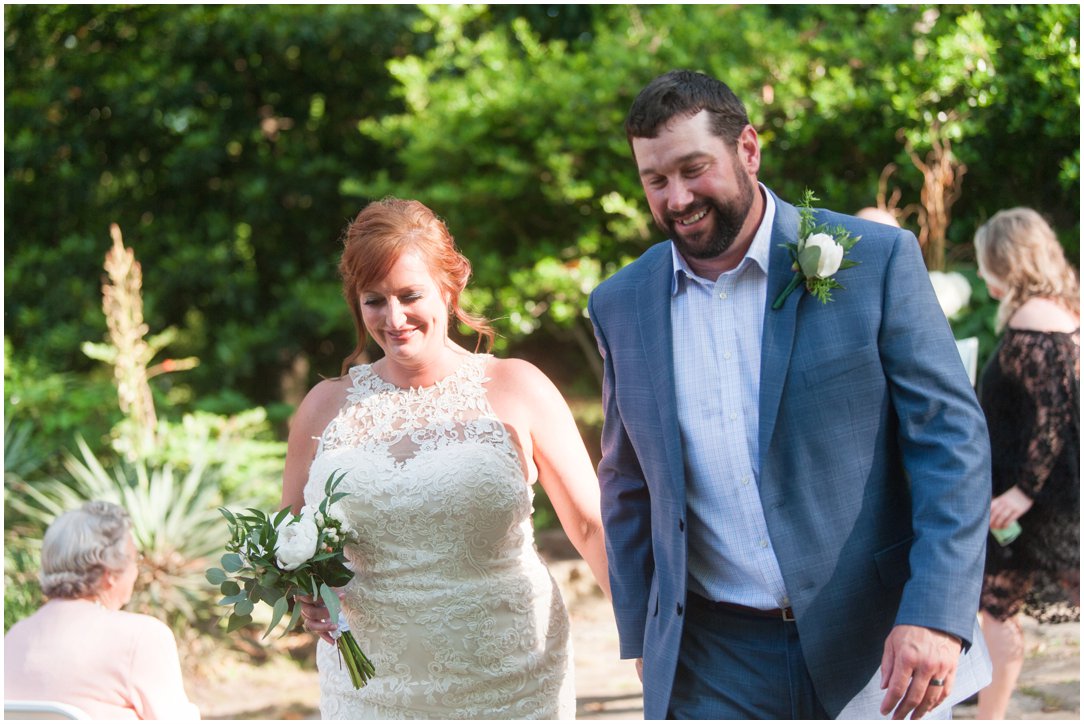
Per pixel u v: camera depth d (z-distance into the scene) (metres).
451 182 6.83
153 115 8.29
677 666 2.28
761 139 6.11
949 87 5.82
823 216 2.23
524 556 2.54
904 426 2.09
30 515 5.52
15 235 8.61
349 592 2.47
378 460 2.44
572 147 6.47
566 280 6.34
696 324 2.24
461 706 2.45
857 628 2.13
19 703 2.56
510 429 2.50
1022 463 3.42
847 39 6.27
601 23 7.02
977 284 5.48
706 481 2.21
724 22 6.60
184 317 8.65
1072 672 4.32
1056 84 5.72
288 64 8.45
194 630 5.29
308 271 8.57
